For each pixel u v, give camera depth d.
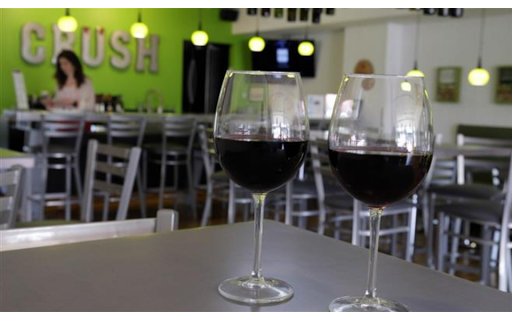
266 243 0.95
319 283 0.75
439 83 8.14
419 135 0.67
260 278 0.73
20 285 0.69
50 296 0.66
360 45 8.92
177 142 6.79
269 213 5.72
